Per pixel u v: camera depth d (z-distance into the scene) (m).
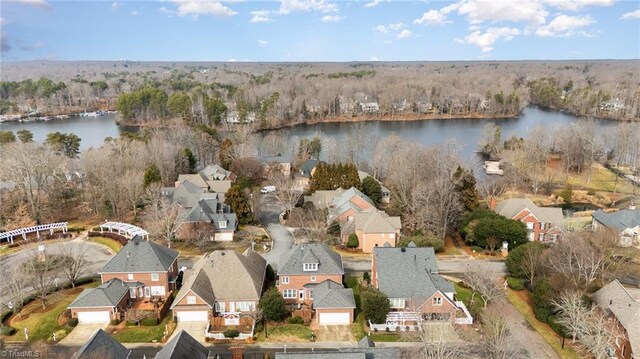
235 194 90.25
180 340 41.69
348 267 70.62
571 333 48.66
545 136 138.00
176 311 53.97
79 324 53.53
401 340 50.66
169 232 76.56
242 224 90.19
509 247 75.38
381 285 56.75
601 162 139.25
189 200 92.12
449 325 50.53
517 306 58.41
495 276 62.09
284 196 96.12
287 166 126.38
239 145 130.62
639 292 52.97
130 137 130.75
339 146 148.75
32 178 96.50
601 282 59.62
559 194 106.62
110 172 93.19
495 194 105.94
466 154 149.62
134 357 47.31
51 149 118.38
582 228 81.50
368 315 53.00
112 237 80.25
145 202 89.88
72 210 96.50
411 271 57.78
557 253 61.22
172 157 117.50
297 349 49.03
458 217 83.19
